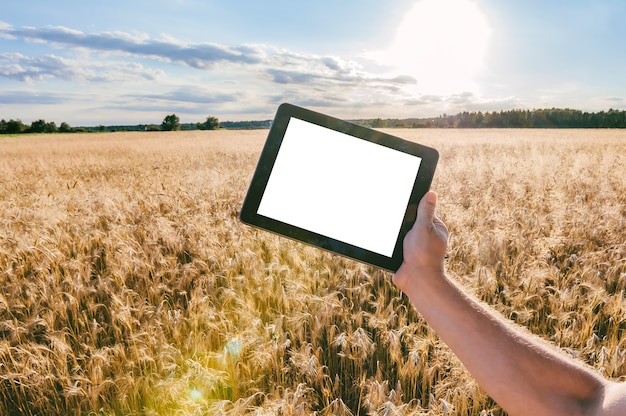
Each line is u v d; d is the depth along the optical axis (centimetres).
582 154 1616
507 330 92
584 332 301
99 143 3612
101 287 409
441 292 100
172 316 354
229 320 335
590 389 80
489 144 2556
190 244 523
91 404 265
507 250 492
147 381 277
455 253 473
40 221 661
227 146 2892
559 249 493
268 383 279
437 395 247
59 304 360
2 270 476
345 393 276
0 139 4491
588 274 395
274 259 449
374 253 132
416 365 282
